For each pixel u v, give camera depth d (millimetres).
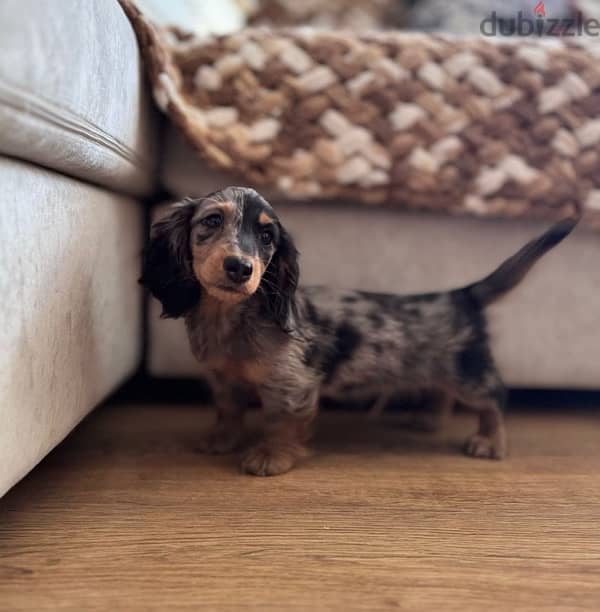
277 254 1137
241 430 1276
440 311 1272
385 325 1244
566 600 733
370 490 1051
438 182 1343
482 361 1278
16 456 776
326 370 1216
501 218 1435
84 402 1043
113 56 1012
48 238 865
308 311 1208
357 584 754
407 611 702
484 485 1085
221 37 1376
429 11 2414
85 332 1036
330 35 1394
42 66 734
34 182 825
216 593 728
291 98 1343
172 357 1498
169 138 1381
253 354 1131
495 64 1379
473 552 842
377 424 1479
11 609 687
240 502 987
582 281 1465
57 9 773
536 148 1363
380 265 1450
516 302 1472
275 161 1321
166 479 1081
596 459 1237
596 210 1362
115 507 957
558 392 1753
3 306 730
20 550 817
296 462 1187
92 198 1073
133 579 753
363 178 1332
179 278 1135
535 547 860
